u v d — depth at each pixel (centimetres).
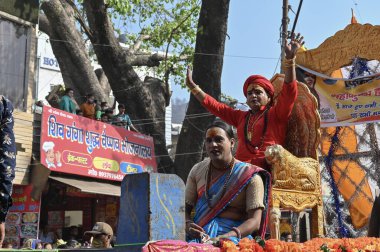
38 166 1373
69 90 1548
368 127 998
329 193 988
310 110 590
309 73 987
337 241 435
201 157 1716
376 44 915
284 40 1513
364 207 980
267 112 566
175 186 323
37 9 1417
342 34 952
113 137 1622
